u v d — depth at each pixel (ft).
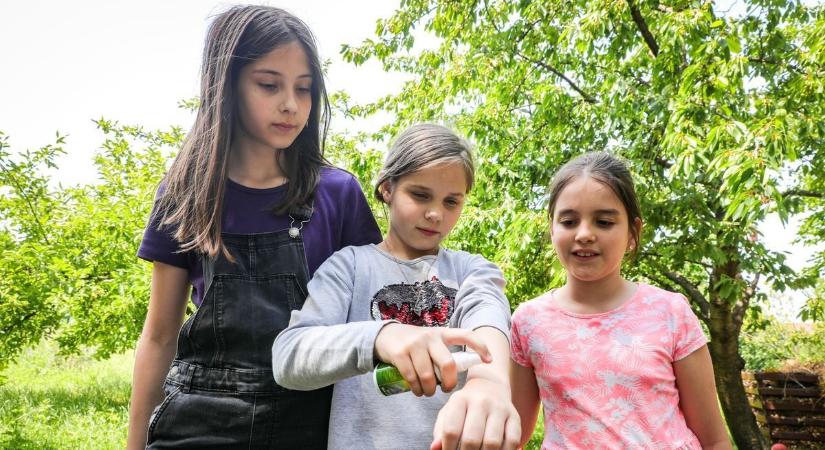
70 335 17.15
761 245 12.49
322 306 2.44
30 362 28.60
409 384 1.42
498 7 16.97
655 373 3.79
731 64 11.23
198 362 2.62
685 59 13.71
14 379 25.41
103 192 17.74
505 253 13.82
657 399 3.76
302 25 2.76
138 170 18.26
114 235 14.98
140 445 2.88
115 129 18.26
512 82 17.16
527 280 14.55
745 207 9.57
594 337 3.98
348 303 2.61
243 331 2.57
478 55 16.29
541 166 14.83
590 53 14.47
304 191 2.90
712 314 16.06
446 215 2.79
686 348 3.88
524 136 16.60
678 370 3.90
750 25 15.08
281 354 1.93
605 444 3.69
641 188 12.71
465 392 1.45
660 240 13.61
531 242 13.25
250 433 2.50
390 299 2.67
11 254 14.43
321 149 3.19
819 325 20.95
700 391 3.88
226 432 2.52
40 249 14.62
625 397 3.77
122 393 22.26
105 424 15.97
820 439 17.53
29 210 17.04
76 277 14.51
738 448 15.76
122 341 17.22
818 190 16.31
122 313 14.75
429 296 2.70
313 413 2.58
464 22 17.35
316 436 2.58
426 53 19.04
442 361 1.37
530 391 4.26
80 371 28.17
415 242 2.79
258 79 2.68
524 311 4.34
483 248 15.79
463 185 2.80
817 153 14.60
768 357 23.52
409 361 1.42
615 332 3.96
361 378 2.51
